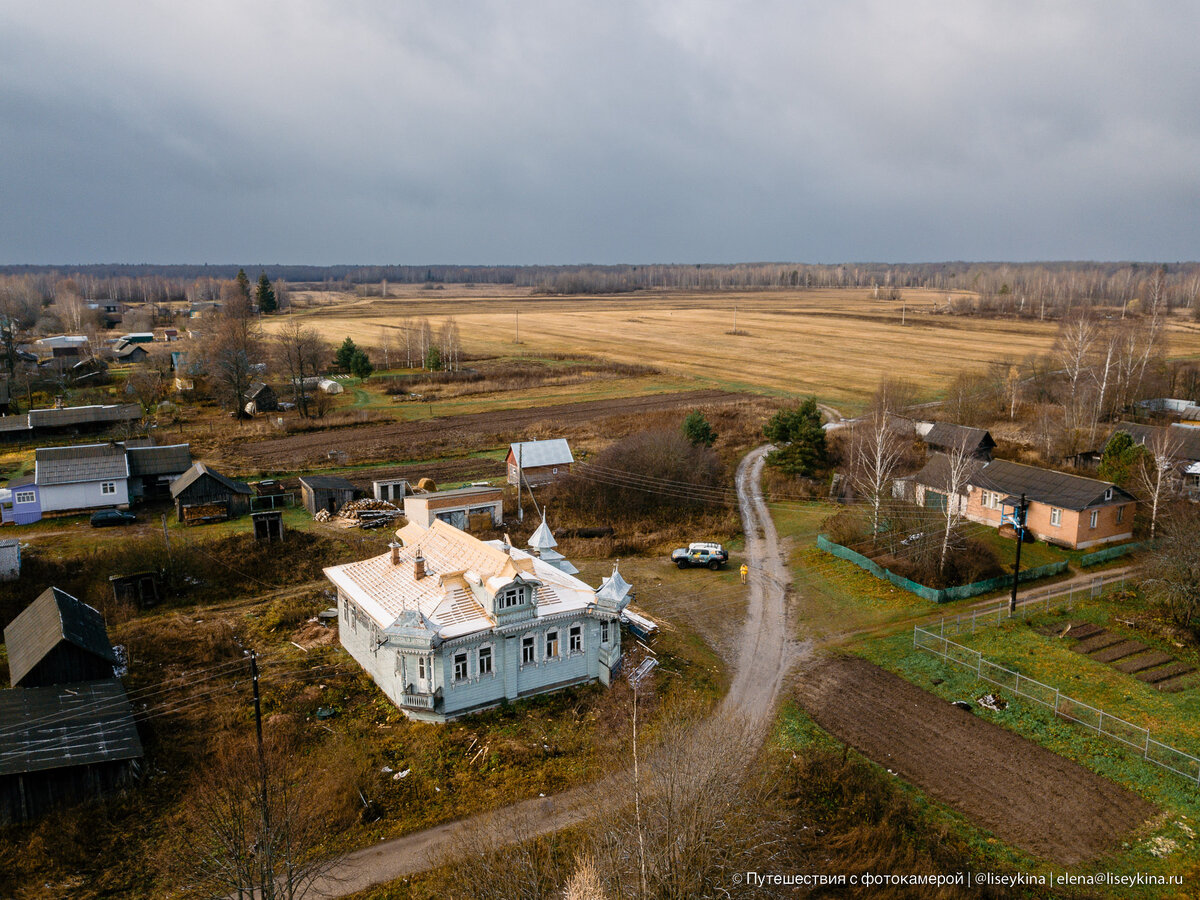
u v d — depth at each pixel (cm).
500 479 8906
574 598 4616
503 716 4266
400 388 14525
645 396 13838
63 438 10475
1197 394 12475
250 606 5809
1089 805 3597
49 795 3450
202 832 3203
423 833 3394
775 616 5678
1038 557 6669
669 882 2616
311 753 3919
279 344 15812
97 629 4594
